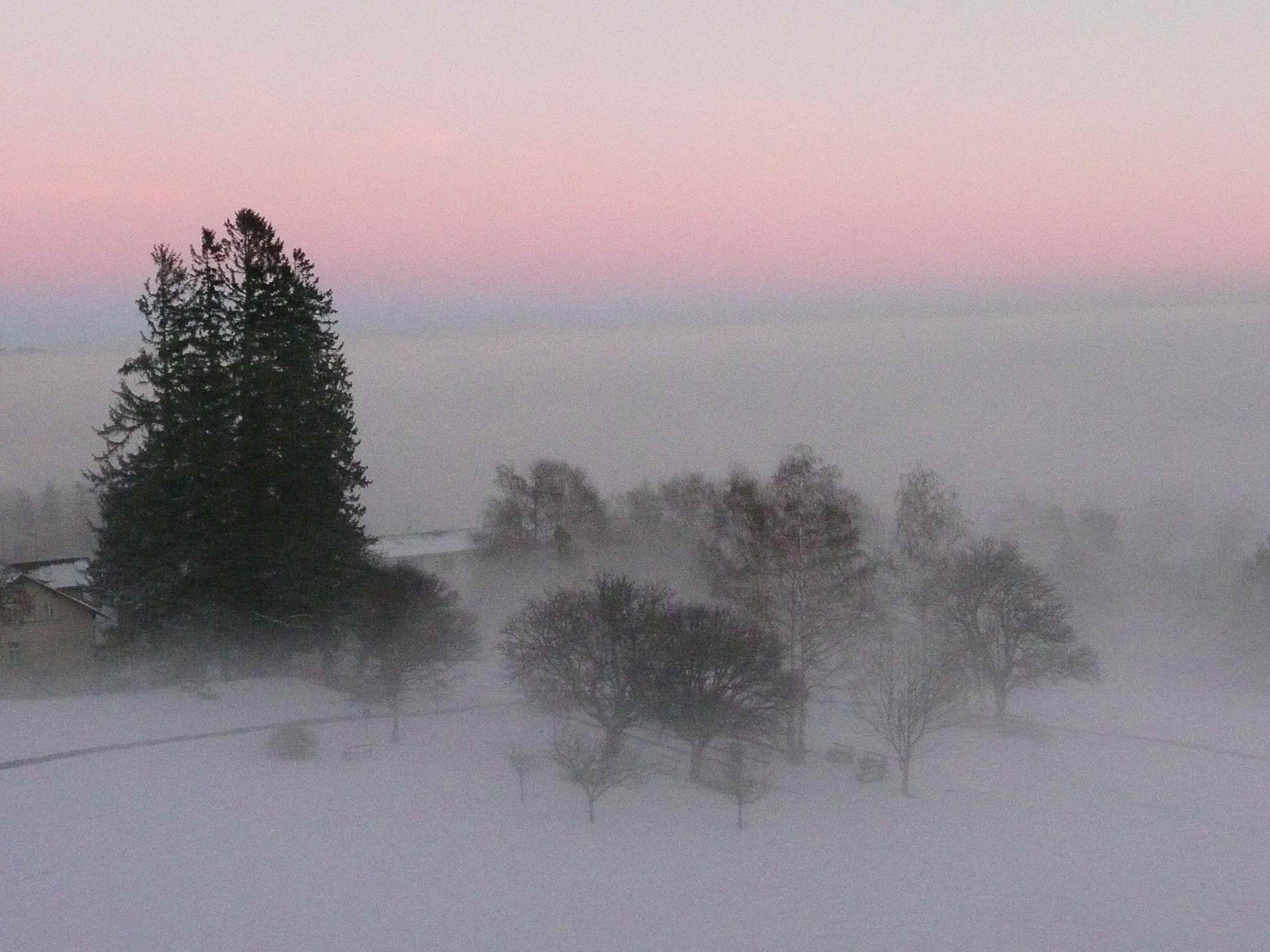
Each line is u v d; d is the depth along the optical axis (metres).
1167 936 25.88
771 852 30.30
